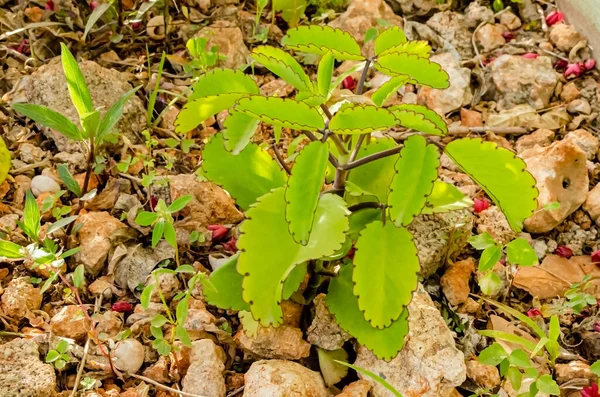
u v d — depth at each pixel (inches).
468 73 46.2
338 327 33.7
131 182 39.8
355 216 33.3
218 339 34.6
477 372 34.2
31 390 31.6
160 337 32.7
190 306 35.4
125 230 37.3
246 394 32.6
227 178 34.0
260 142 42.1
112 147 40.7
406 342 33.3
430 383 32.6
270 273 30.5
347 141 33.7
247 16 49.6
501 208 31.3
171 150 41.6
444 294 37.1
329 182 35.8
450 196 33.8
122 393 32.8
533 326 34.0
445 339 33.4
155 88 41.4
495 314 37.4
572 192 40.3
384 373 33.3
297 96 31.3
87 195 37.5
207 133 42.9
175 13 48.7
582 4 47.6
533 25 50.9
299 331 33.9
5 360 32.2
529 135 44.1
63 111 40.6
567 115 45.0
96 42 45.9
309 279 34.4
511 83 45.6
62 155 40.0
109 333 34.6
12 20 46.1
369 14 48.2
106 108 41.5
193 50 42.7
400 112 29.8
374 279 31.2
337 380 33.9
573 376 34.7
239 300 32.9
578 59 47.6
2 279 36.1
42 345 33.6
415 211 29.5
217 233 38.0
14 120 41.9
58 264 33.4
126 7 47.9
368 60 32.0
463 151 30.3
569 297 36.4
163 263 36.9
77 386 32.8
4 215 38.2
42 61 44.8
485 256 33.8
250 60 46.5
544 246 39.8
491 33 49.0
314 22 50.0
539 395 34.0
